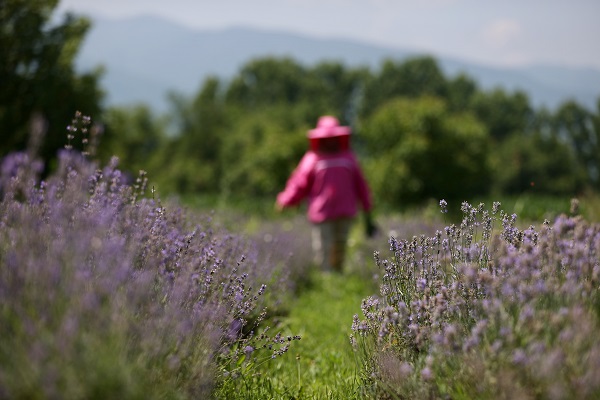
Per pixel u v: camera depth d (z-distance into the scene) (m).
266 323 6.86
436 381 3.73
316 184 13.38
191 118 117.12
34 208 4.28
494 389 3.30
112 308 3.43
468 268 3.99
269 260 8.49
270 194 65.19
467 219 5.02
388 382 4.14
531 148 118.94
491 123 124.50
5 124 22.50
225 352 4.75
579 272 3.77
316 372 5.91
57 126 23.09
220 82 129.12
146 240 4.70
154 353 3.55
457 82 128.75
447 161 49.25
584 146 128.50
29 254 3.56
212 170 105.56
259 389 5.00
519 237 4.71
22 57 24.20
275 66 134.75
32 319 3.15
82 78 25.03
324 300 10.00
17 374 2.85
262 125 103.31
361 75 137.88
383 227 14.89
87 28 25.14
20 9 23.98
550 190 116.38
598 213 14.52
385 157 49.66
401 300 4.73
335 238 13.37
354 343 4.85
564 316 3.39
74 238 3.70
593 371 3.07
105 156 23.28
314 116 110.94
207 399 4.13
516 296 3.76
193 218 7.50
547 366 3.12
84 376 2.93
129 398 3.03
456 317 4.11
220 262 5.24
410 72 125.44
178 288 4.04
